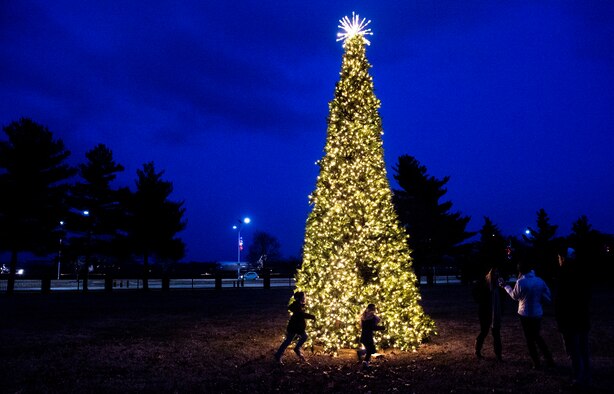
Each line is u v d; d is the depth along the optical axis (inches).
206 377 387.5
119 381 372.8
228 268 3580.2
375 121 568.4
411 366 423.2
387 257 534.9
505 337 567.8
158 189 1806.1
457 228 2075.5
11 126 1523.1
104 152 1754.4
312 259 547.5
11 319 800.3
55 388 350.9
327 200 552.4
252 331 661.9
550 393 316.8
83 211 1728.6
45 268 3408.0
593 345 497.7
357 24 580.7
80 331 660.7
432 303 1047.0
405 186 2138.3
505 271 1288.1
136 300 1205.1
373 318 426.0
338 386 352.5
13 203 1492.4
